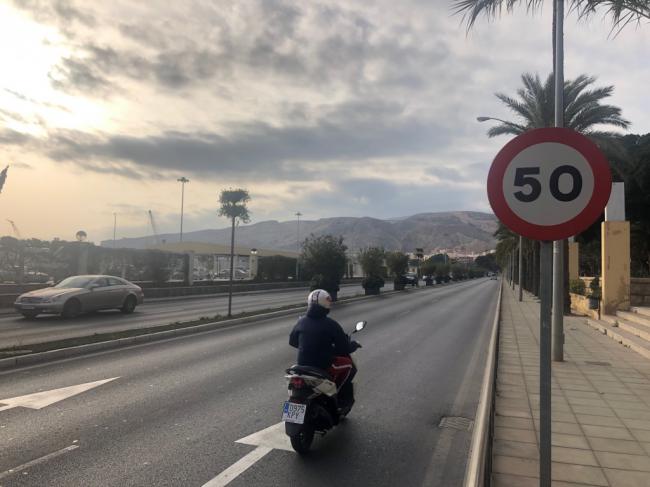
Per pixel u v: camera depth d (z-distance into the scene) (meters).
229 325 15.75
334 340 5.70
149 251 30.70
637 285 17.16
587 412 6.55
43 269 23.84
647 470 4.61
